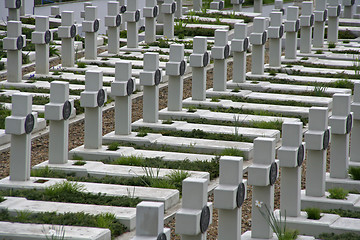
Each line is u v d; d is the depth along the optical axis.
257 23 23.41
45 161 14.79
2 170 14.98
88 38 26.38
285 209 11.57
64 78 23.30
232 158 10.19
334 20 31.34
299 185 11.62
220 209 10.30
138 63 26.19
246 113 19.38
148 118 18.03
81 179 13.81
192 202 9.40
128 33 29.09
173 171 14.21
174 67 18.61
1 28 33.22
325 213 11.93
